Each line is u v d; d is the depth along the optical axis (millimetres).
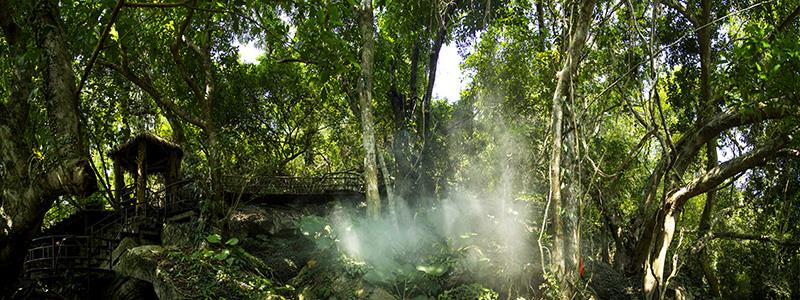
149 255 14109
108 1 10773
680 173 16188
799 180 17984
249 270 14180
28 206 8109
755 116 14297
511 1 20047
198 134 23219
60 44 8617
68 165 7824
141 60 19453
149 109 22875
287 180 20219
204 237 14586
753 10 18141
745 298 19438
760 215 19078
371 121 16328
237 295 13078
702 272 19531
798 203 18219
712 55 18672
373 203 15547
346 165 25422
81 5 11641
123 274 14508
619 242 17469
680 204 15312
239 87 23797
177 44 16266
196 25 18016
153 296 14320
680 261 16703
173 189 17609
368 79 16625
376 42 20812
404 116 20812
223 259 13797
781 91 12867
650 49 12844
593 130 17156
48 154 8008
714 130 15938
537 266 14781
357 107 21578
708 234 16375
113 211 17453
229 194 17203
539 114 18531
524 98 18672
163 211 17000
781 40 12445
